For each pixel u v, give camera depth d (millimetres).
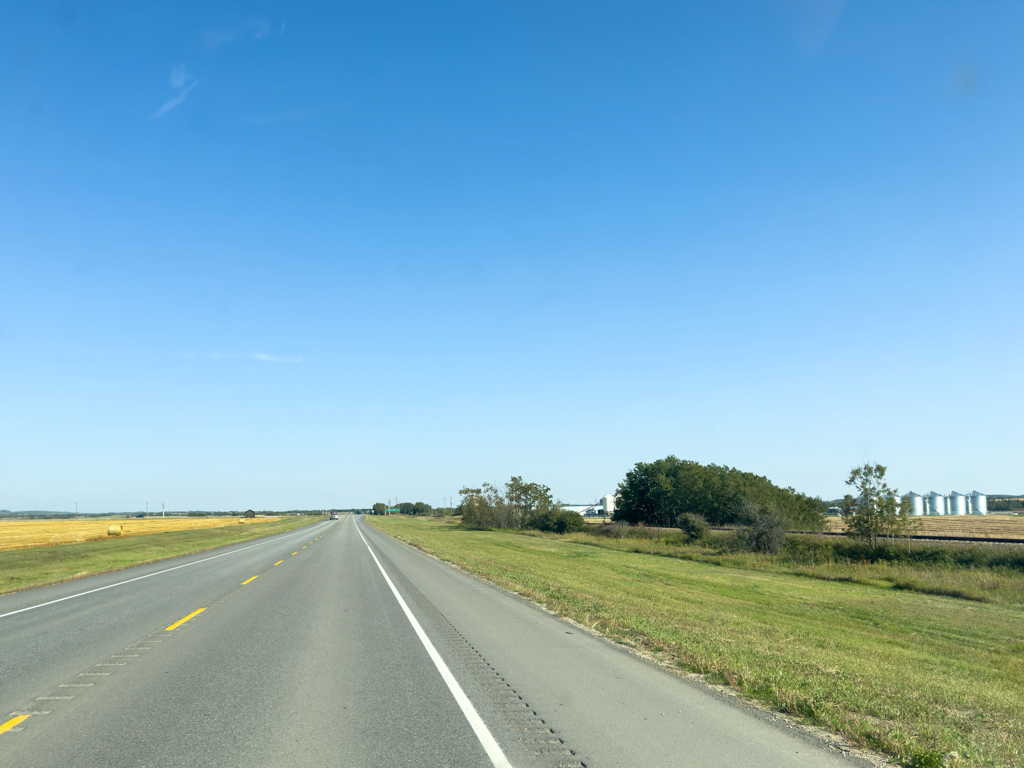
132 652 10016
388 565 27828
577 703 7246
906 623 18656
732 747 5852
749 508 45438
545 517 85438
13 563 29750
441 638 11258
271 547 42812
